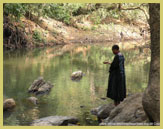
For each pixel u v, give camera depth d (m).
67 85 11.66
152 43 6.02
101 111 7.78
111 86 8.20
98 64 17.50
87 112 8.17
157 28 5.92
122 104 7.29
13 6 24.45
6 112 8.21
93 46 30.33
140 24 42.41
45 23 33.38
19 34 26.59
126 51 24.95
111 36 38.47
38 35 29.16
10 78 12.86
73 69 15.50
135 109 6.86
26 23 29.55
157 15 5.91
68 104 8.97
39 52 23.73
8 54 21.70
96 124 7.18
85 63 17.86
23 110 8.39
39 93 10.39
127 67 15.99
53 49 26.48
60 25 35.28
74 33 35.72
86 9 29.88
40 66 16.31
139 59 19.58
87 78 13.10
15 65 16.52
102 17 39.31
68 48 27.77
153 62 5.98
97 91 10.63
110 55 22.31
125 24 42.25
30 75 13.60
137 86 11.25
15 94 10.18
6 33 25.78
